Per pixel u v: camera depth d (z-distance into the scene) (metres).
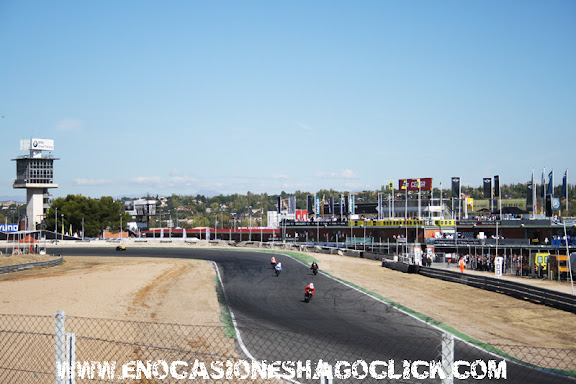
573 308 29.86
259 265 62.91
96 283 41.59
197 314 28.05
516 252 78.75
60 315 10.14
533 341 22.41
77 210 150.75
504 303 33.25
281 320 26.53
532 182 85.69
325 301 33.72
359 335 22.62
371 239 96.44
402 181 98.69
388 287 41.28
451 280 45.53
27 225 161.38
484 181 88.69
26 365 15.64
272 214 140.62
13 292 34.84
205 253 90.81
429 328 24.64
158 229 158.12
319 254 82.56
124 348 18.92
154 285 41.75
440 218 94.06
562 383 16.11
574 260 48.41
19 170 161.62
